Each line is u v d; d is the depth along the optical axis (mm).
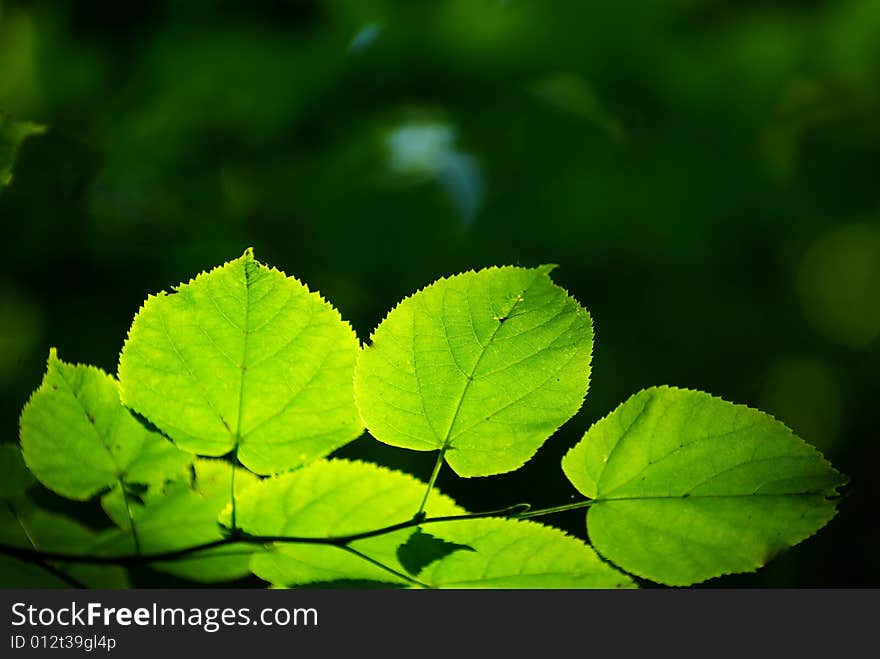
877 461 2773
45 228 1992
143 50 2760
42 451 908
